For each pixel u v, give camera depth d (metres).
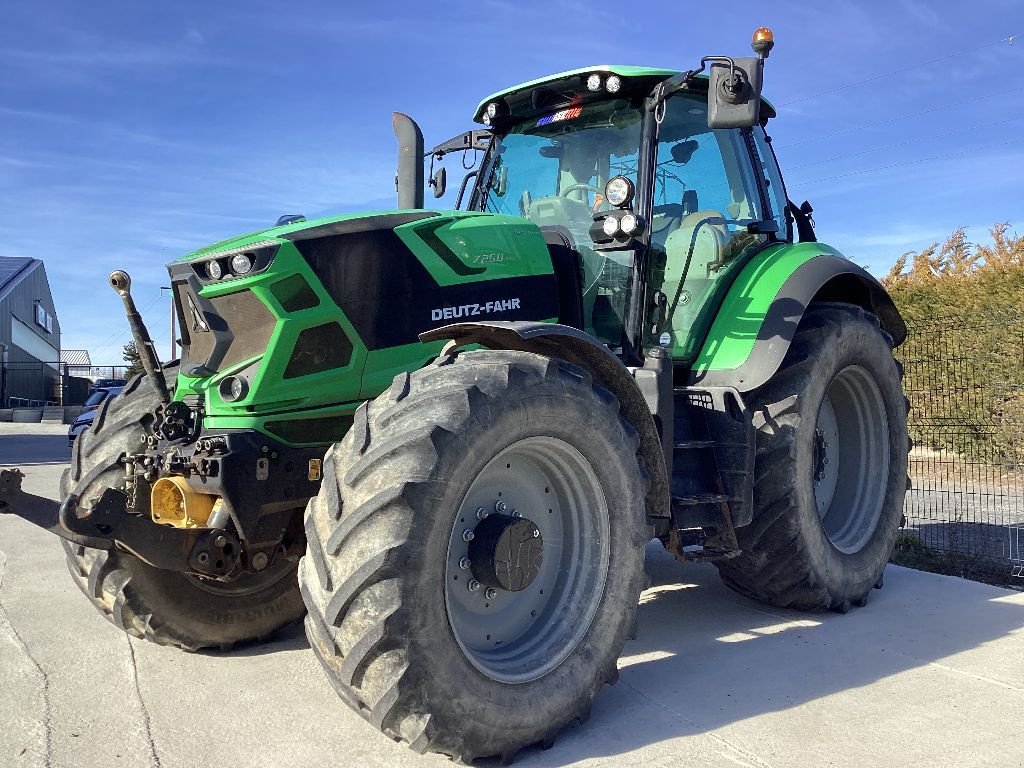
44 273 46.81
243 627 3.53
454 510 2.43
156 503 2.83
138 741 2.63
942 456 8.43
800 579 3.89
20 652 3.48
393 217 3.22
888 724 2.76
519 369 2.66
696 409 3.83
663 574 4.89
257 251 2.86
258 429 2.87
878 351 4.43
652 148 3.87
